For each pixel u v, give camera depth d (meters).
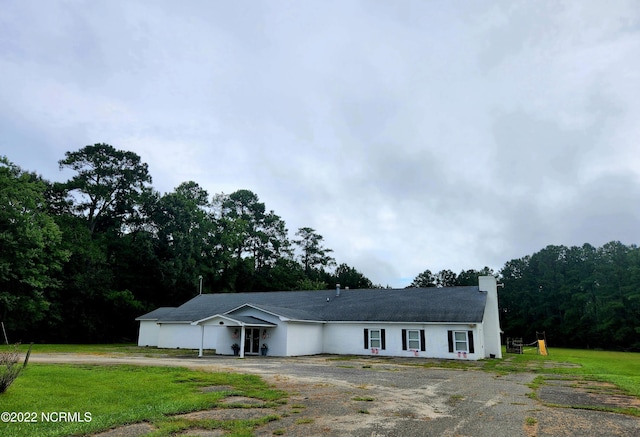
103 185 51.72
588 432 7.33
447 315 26.16
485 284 30.20
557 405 9.81
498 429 7.50
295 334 26.86
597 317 59.88
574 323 62.66
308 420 8.10
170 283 46.38
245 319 25.95
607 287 60.66
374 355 27.22
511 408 9.44
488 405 9.80
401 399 10.48
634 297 56.28
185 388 11.67
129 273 47.66
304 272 72.25
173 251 47.25
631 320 56.62
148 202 49.50
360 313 29.08
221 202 66.81
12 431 7.09
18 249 33.25
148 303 47.09
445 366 20.28
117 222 52.62
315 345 28.70
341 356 26.31
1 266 31.61
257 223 69.62
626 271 59.31
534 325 67.25
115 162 53.59
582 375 16.78
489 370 18.66
